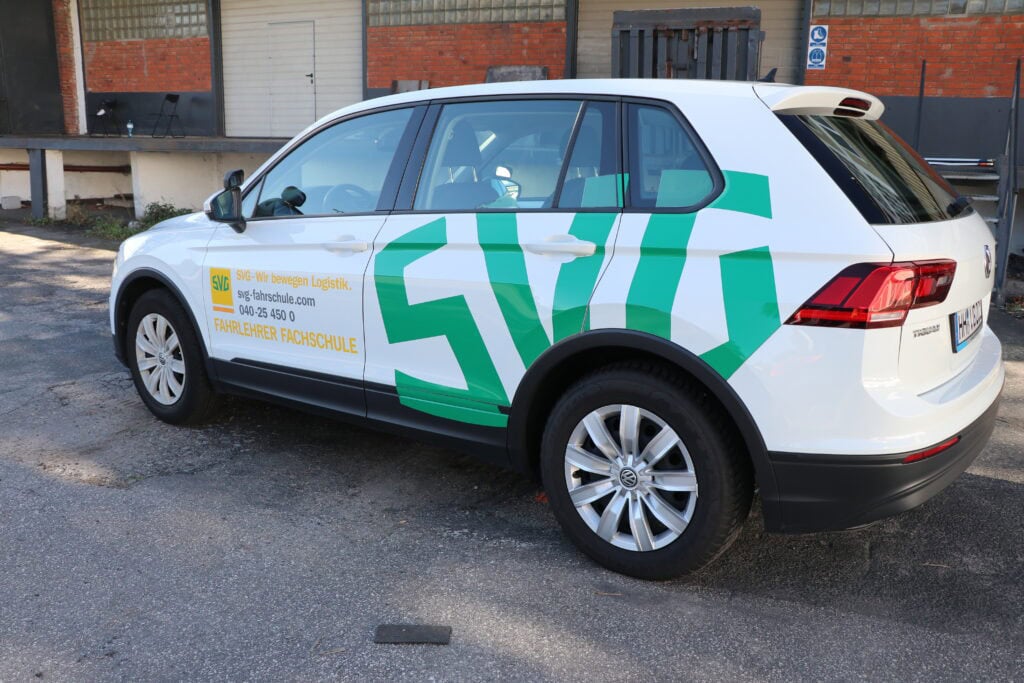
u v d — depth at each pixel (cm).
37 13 1541
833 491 286
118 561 342
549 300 325
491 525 378
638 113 328
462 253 353
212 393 478
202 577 331
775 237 286
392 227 378
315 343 408
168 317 475
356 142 408
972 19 942
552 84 355
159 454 455
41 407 529
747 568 341
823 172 289
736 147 304
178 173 1364
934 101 973
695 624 302
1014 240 966
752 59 866
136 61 1513
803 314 279
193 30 1451
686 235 302
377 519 383
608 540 331
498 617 306
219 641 290
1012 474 436
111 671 274
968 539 366
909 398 285
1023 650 286
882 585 329
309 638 293
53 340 693
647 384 311
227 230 446
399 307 370
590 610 310
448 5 1220
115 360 636
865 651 286
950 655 283
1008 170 793
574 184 336
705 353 294
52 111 1581
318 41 1366
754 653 285
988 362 337
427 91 393
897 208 293
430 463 448
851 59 998
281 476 429
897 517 386
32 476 424
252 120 1450
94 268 1022
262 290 425
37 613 306
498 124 362
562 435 333
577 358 333
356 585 327
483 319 345
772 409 287
